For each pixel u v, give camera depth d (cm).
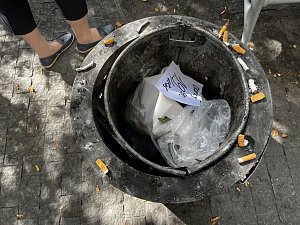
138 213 199
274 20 245
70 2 192
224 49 145
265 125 134
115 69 145
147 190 127
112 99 158
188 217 197
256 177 203
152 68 173
